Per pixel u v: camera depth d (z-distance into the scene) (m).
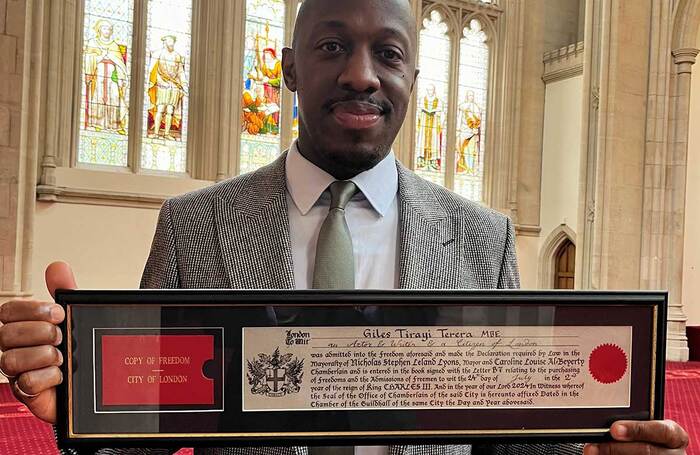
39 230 11.34
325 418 1.22
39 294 11.27
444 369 1.24
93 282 11.78
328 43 1.31
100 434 1.18
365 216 1.48
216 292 1.20
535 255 16.66
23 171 9.16
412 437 1.23
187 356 1.21
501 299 1.24
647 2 11.98
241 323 1.21
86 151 12.21
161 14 12.99
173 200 1.52
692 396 8.02
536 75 16.84
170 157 13.03
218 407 1.21
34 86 9.30
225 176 13.20
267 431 1.21
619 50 11.73
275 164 1.56
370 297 1.22
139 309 1.19
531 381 1.25
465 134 16.45
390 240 1.48
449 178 16.16
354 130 1.32
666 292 1.25
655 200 11.70
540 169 16.80
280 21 14.13
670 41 11.79
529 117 16.78
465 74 16.48
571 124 15.94
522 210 16.64
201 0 13.23
